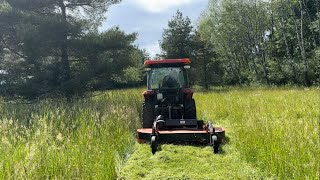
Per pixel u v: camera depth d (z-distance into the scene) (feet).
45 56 47.37
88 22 51.67
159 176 16.93
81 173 15.85
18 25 43.91
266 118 26.08
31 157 15.21
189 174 17.15
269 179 16.07
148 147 22.76
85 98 49.52
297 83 99.45
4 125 20.85
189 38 107.14
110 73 49.75
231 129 29.55
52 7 51.72
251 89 86.53
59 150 18.69
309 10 107.86
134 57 52.70
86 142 20.93
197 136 22.47
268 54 119.55
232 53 131.54
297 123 24.61
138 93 63.46
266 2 110.32
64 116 26.86
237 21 114.62
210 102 47.80
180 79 27.61
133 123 30.17
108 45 48.52
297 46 109.29
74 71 50.31
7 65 46.62
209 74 109.81
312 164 15.15
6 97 45.83
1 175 14.30
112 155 18.98
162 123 24.14
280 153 17.43
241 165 18.60
